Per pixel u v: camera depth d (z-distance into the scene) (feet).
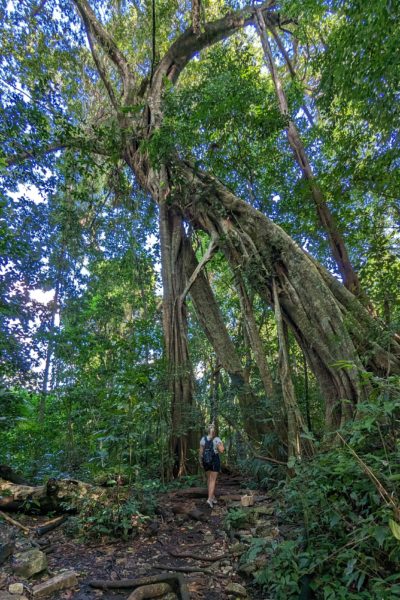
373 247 31.14
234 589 11.55
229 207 30.35
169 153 32.53
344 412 19.77
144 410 20.52
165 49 47.03
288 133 33.81
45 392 33.53
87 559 14.03
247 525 16.29
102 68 40.09
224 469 28.66
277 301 25.23
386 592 8.48
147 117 36.37
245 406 27.55
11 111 35.06
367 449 13.32
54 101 37.99
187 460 27.55
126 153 38.99
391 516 9.17
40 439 32.91
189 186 32.27
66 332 38.09
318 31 33.53
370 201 37.01
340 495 11.69
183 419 27.99
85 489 18.07
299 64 43.62
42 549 14.70
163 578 12.07
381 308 26.45
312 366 23.56
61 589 11.76
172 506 19.79
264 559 12.71
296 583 9.93
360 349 21.94
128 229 49.39
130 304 53.57
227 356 31.07
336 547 10.55
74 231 46.80
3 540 14.20
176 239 33.50
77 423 30.76
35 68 41.45
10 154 37.29
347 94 25.49
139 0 44.73
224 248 29.91
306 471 12.25
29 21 40.68
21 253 28.27
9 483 19.08
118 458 18.83
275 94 35.58
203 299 32.96
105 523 15.97
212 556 14.06
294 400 21.98
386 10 18.54
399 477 8.99
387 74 21.50
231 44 47.16
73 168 40.57
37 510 18.03
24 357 31.50
